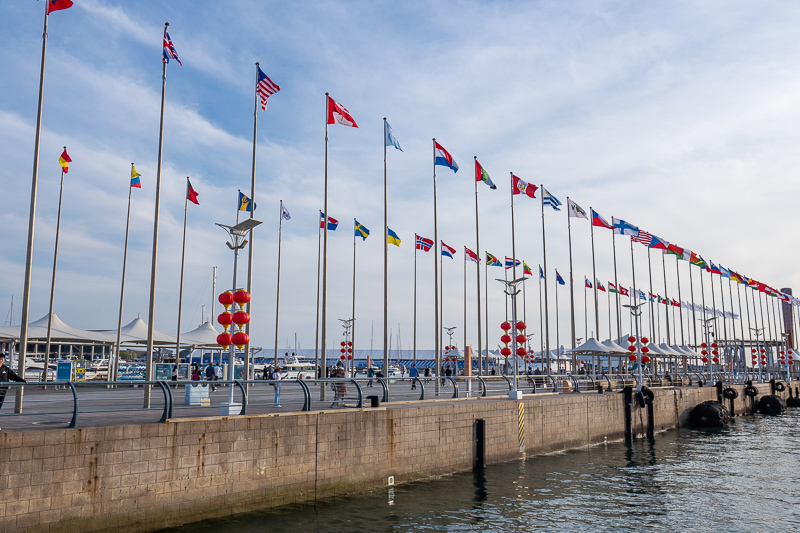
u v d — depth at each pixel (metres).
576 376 43.84
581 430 33.41
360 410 21.08
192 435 16.42
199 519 16.34
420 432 23.25
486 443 26.33
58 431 13.89
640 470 27.52
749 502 21.69
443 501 20.47
